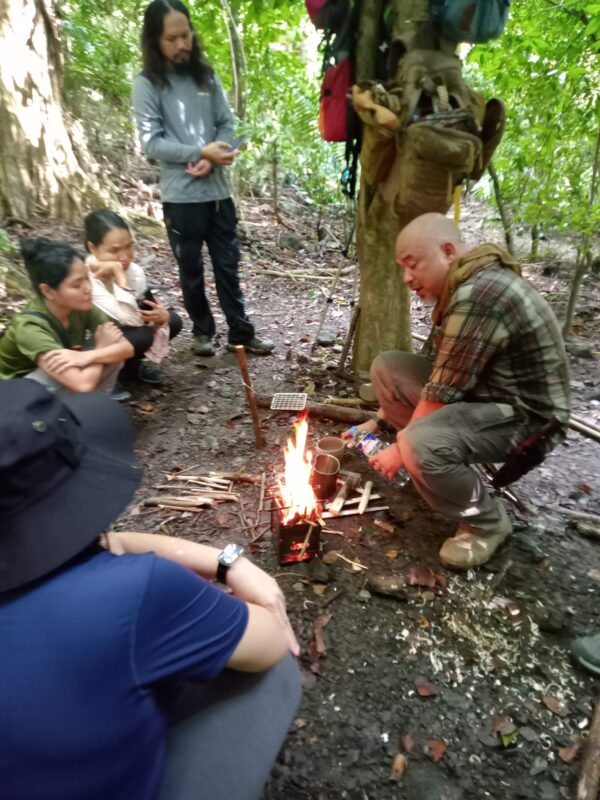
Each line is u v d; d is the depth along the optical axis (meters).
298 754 1.66
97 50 6.35
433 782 1.59
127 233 3.07
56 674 0.89
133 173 7.27
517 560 2.34
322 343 4.18
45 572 0.92
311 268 5.84
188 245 3.56
